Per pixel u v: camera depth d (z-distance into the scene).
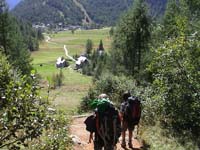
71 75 124.69
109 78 24.09
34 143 6.85
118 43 48.97
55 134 6.64
